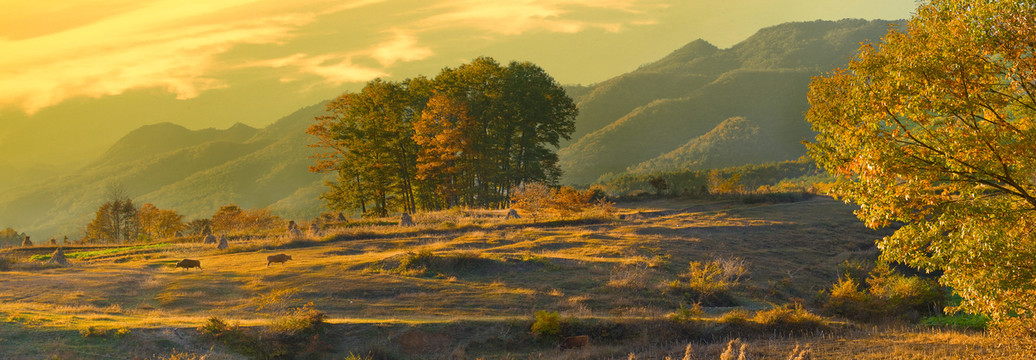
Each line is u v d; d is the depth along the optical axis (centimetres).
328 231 4753
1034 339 1476
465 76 7600
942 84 1287
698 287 2822
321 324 1925
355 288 2570
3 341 1503
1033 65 1216
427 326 1988
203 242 4781
